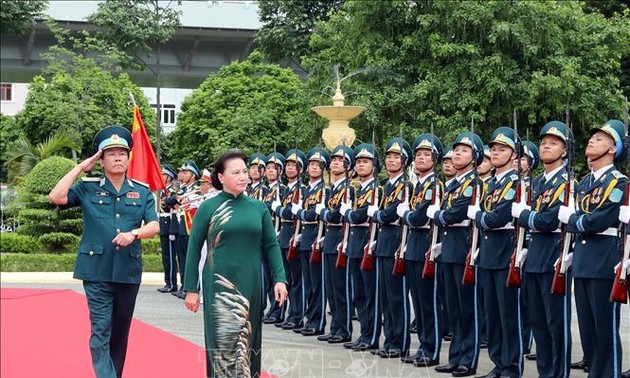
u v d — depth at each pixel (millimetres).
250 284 7238
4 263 20719
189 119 31703
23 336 11523
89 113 30438
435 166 10047
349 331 11617
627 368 10266
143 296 17047
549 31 21344
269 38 33906
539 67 21750
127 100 31531
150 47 35625
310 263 12234
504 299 9055
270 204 13430
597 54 21812
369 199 10898
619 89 23469
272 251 7512
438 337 10055
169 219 17469
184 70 38062
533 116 21203
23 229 22000
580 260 8109
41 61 36562
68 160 22219
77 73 31609
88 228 7992
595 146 8133
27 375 9086
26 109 30672
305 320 12836
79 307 14578
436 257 9828
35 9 33938
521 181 8742
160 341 11328
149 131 33125
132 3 33906
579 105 21266
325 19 33594
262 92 30375
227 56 38125
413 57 22922
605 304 8047
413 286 10203
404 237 10227
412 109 22016
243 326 7195
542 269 8594
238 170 7289
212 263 7242
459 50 21297
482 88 21406
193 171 17250
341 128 19578
